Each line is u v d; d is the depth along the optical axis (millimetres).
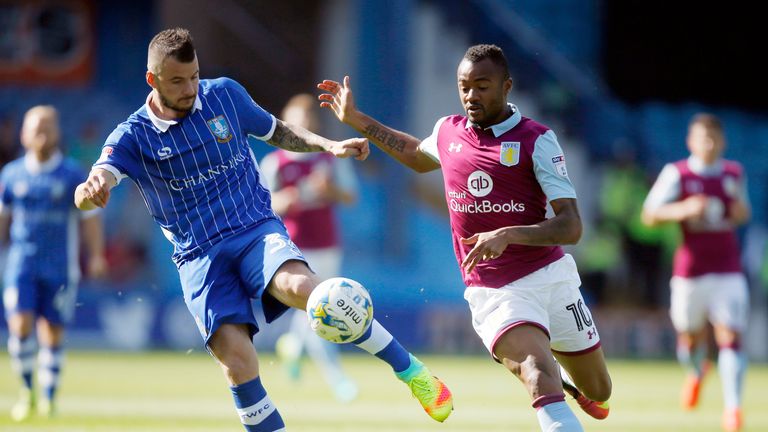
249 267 22234
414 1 78312
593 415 26125
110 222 73438
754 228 76812
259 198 23156
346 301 20344
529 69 79375
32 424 32438
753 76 81062
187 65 21438
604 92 79812
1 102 79062
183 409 37875
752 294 74688
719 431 34938
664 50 81062
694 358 41562
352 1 78875
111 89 79938
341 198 45500
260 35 80125
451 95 78062
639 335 73938
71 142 79250
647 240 75625
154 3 80312
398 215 75500
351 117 24047
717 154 40906
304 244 44938
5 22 79312
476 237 20094
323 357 42406
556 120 79500
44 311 37938
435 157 23156
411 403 41594
